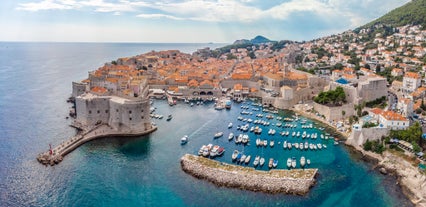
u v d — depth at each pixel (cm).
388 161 12569
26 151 13488
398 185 11006
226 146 14350
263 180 10669
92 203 9762
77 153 13338
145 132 15862
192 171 11525
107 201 9875
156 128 16862
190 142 14888
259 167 11994
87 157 12950
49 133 15812
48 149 13688
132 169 11925
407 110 16288
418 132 13375
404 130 13788
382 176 11631
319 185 10838
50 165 12119
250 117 19825
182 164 12075
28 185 10681
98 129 15750
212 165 11744
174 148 14088
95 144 14388
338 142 15075
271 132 16362
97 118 16388
